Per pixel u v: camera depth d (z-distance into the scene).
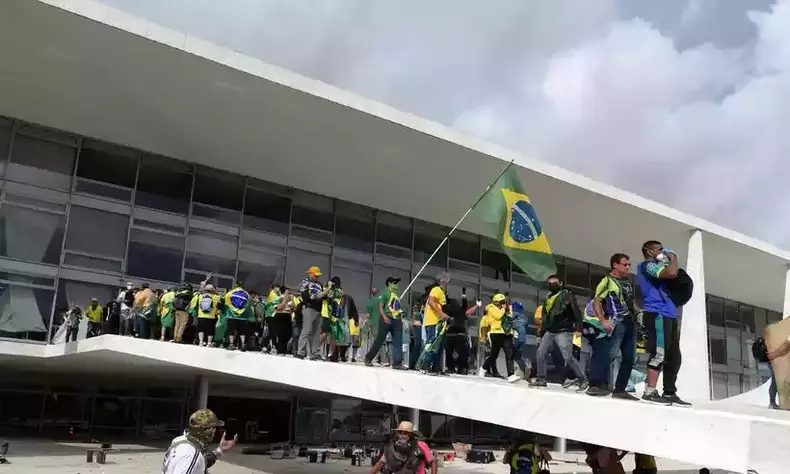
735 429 4.62
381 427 21.47
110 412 18.70
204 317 12.98
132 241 17.91
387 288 10.72
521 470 7.18
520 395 6.55
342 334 12.14
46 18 13.86
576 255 26.09
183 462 3.86
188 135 17.67
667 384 6.16
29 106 16.23
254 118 17.16
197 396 15.02
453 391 7.40
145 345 12.37
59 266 16.81
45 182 16.95
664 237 24.59
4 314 15.90
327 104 16.78
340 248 21.30
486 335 10.96
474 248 24.55
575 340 11.29
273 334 12.66
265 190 20.22
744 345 33.78
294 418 19.77
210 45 15.35
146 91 16.08
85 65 15.22
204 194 19.14
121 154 18.09
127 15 14.45
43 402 18.03
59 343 15.29
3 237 16.19
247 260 19.53
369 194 21.05
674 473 15.63
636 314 6.95
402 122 17.73
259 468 12.54
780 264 28.25
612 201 21.88
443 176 19.98
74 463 11.64
